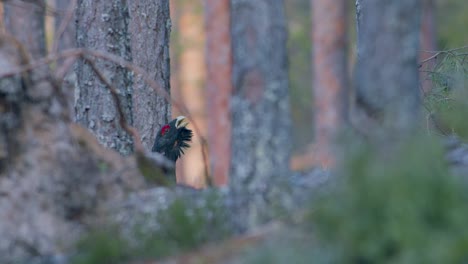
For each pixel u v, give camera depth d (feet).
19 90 38.11
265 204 34.65
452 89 52.37
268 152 34.58
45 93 39.04
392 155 28.48
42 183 37.78
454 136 44.55
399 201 27.09
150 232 35.73
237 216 35.19
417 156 27.96
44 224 37.27
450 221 26.96
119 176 39.83
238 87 34.83
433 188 27.40
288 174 34.71
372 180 27.76
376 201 27.58
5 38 38.73
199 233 34.99
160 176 41.75
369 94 32.86
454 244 26.43
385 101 32.48
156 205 38.19
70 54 36.47
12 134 37.81
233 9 34.81
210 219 35.91
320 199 29.30
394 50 32.76
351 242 27.71
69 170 38.50
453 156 37.17
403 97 32.50
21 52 38.81
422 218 27.04
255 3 34.35
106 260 34.01
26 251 36.83
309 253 28.60
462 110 44.39
